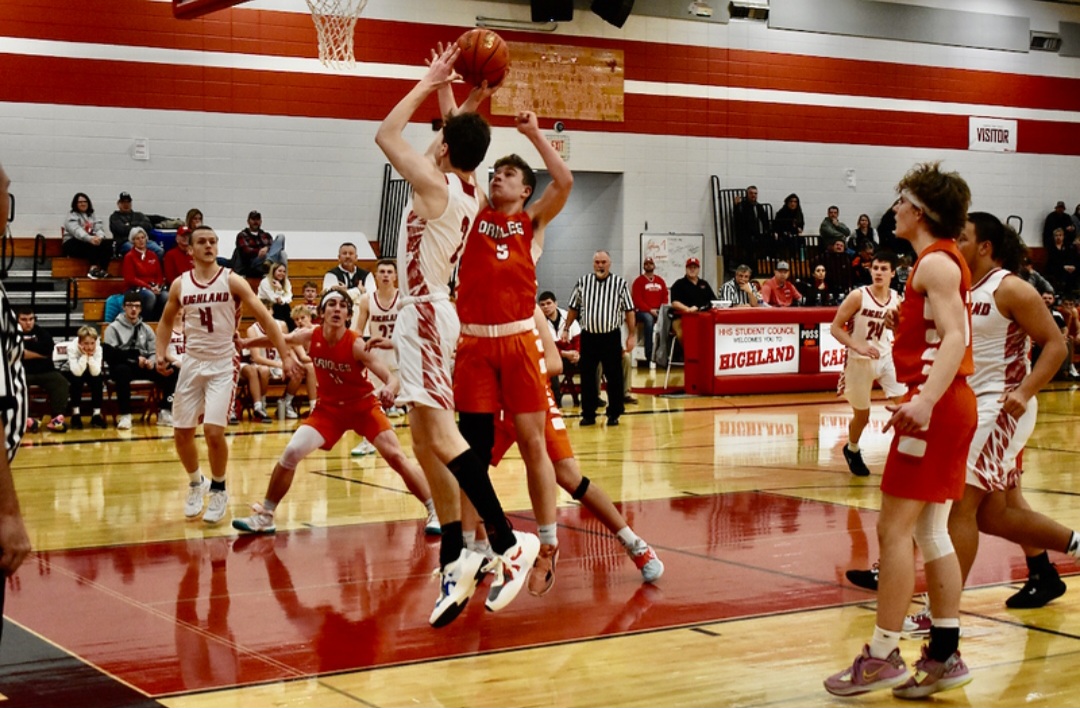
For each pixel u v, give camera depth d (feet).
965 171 75.97
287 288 49.62
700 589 18.17
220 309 23.94
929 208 13.07
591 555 20.80
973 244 16.29
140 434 41.01
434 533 22.91
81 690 13.34
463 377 16.28
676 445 36.88
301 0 58.44
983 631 15.78
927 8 73.97
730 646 15.03
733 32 69.00
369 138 60.13
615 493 27.55
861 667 12.86
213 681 13.67
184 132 56.49
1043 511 24.35
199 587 18.60
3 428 8.09
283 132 58.49
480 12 62.39
